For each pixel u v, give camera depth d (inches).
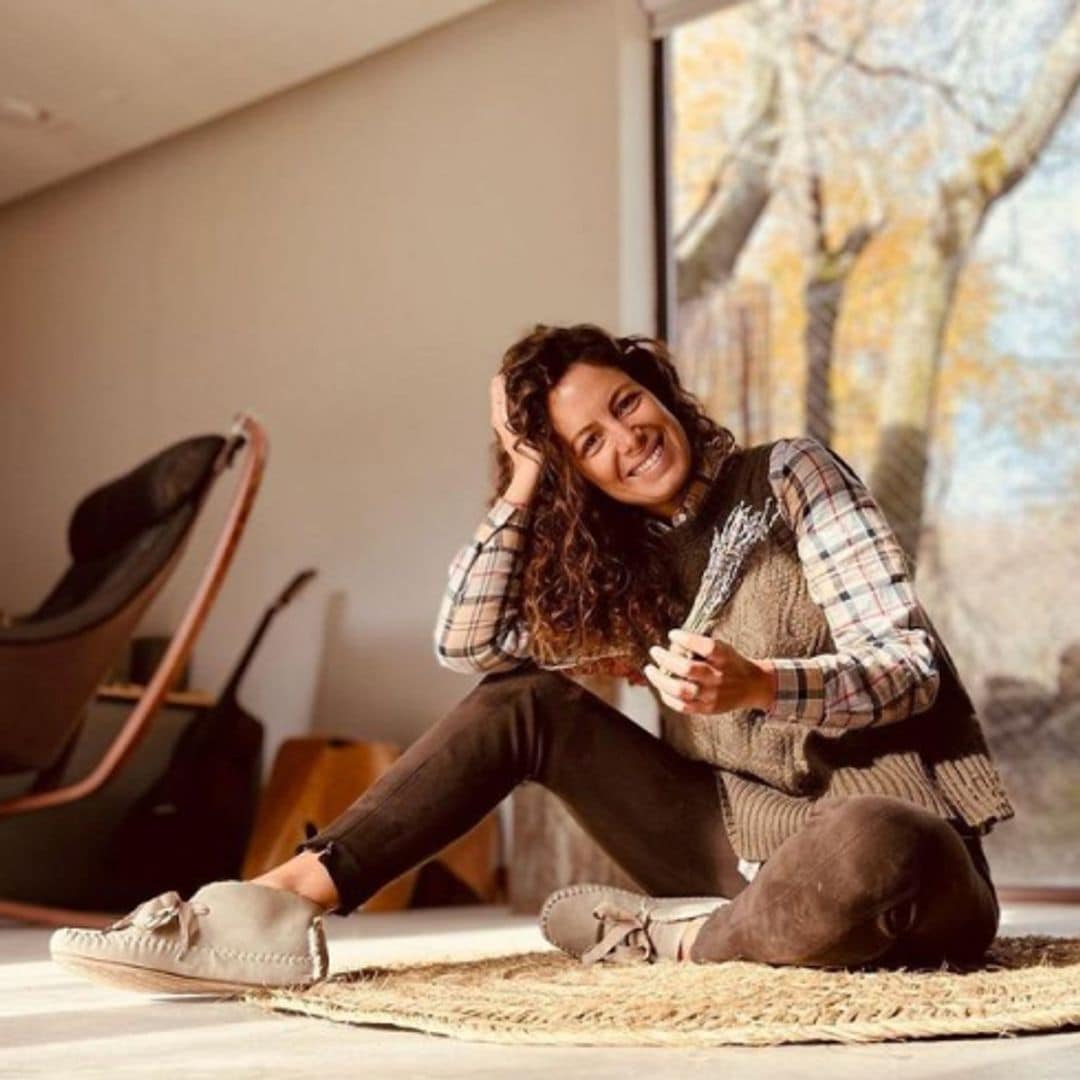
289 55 179.8
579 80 166.7
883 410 164.9
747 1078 38.2
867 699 54.5
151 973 56.2
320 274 185.2
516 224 169.2
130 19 170.6
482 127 173.5
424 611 168.2
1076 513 152.2
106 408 205.2
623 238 161.8
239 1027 50.7
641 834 63.6
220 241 195.9
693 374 174.2
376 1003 51.5
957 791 57.3
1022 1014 45.8
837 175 169.6
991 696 154.3
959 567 158.2
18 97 188.1
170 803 144.6
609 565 62.8
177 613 189.8
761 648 59.9
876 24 169.2
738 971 54.1
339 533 177.3
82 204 212.2
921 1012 46.6
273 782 150.0
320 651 175.5
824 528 59.0
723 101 175.0
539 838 131.5
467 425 168.9
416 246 176.9
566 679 64.2
